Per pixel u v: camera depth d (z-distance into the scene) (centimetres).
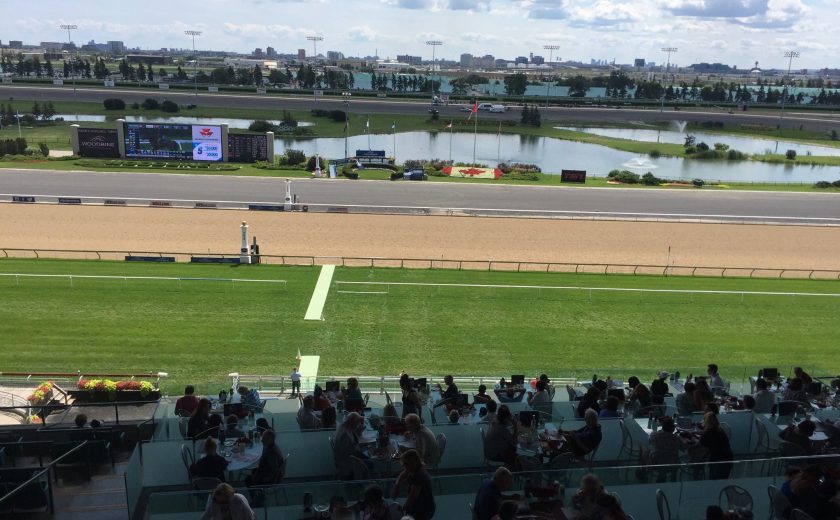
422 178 7106
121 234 4616
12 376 2234
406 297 3369
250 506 954
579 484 1011
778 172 9412
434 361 2595
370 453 1192
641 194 6806
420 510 888
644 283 3797
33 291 3180
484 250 4591
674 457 1154
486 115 13488
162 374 2264
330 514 948
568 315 3181
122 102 12112
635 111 15238
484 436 1182
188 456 1155
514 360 2625
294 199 5731
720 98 18988
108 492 1202
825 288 3819
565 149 10806
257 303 3186
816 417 1428
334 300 3281
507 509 799
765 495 1061
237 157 7538
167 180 6431
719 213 5997
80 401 1967
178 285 3381
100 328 2767
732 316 3244
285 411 1549
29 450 1286
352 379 1598
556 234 5091
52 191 5725
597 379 1855
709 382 1823
